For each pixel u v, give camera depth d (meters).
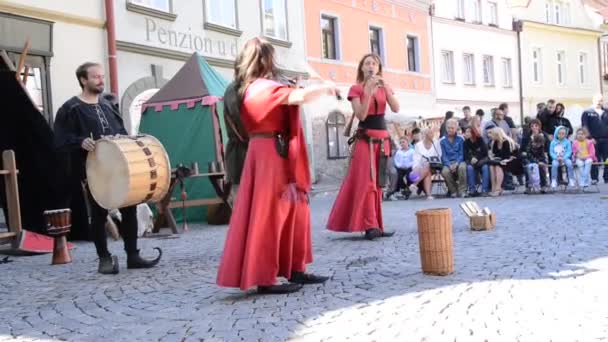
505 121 16.44
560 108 16.56
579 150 13.75
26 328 4.46
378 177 7.84
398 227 8.91
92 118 6.60
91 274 6.46
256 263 4.85
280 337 3.88
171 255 7.52
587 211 9.59
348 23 24.16
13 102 8.10
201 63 12.02
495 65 34.53
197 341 3.91
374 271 5.74
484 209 8.30
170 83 11.91
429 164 14.24
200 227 10.76
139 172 6.32
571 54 40.16
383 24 26.30
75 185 6.68
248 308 4.61
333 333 3.89
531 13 37.19
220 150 11.35
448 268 5.39
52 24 12.11
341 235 8.32
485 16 33.75
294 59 21.11
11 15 11.23
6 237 7.95
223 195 10.82
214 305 4.79
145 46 14.44
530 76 36.97
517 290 4.72
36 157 8.24
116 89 13.48
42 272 6.79
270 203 4.86
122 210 6.63
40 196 8.41
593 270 5.28
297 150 4.90
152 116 11.86
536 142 13.82
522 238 7.23
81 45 12.83
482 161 13.73
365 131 7.76
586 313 4.02
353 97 7.69
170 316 4.56
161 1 15.10
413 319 4.10
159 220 9.85
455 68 31.44
